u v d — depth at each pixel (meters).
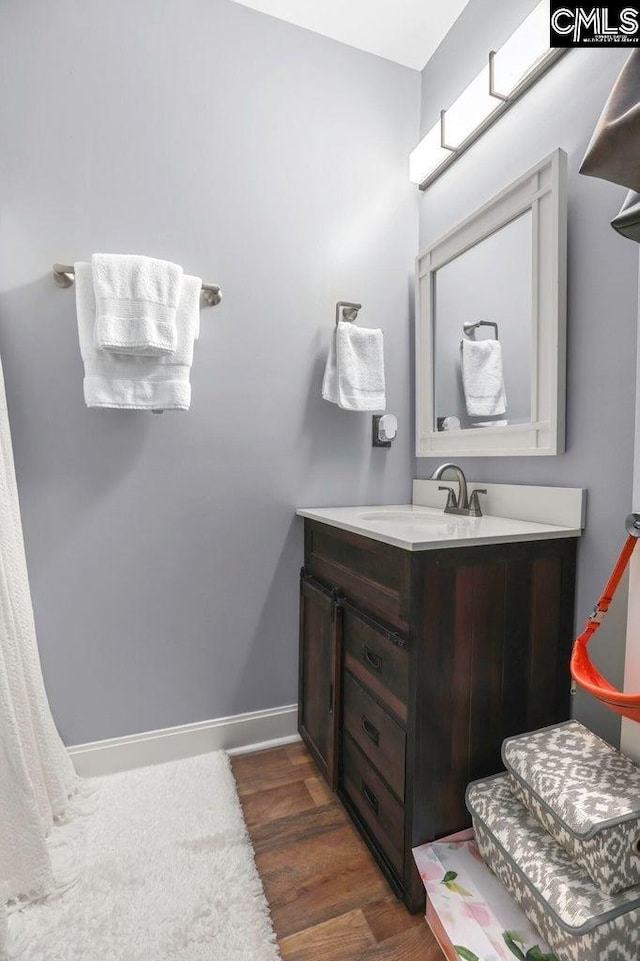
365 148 1.70
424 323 1.71
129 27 1.37
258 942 0.90
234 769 1.46
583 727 1.01
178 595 1.49
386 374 1.76
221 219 1.49
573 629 1.13
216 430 1.52
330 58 1.63
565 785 0.82
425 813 0.97
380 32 1.62
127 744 1.44
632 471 1.01
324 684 1.39
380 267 1.73
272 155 1.55
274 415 1.59
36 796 1.14
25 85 1.27
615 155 0.63
